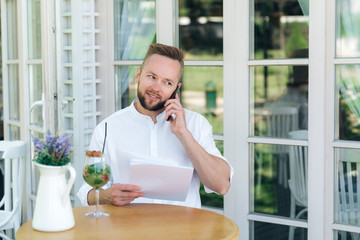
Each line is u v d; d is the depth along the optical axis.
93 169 2.10
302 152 3.07
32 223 2.02
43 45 3.48
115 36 3.71
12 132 4.34
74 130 3.67
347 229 2.96
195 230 2.00
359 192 2.94
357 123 2.93
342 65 2.95
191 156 2.39
